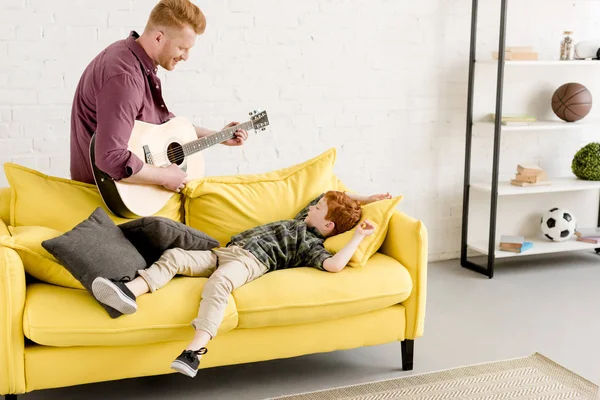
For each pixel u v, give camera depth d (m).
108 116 2.58
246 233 2.90
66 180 2.80
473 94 4.20
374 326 2.75
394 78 4.04
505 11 3.79
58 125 3.42
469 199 4.35
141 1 3.45
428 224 4.31
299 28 3.78
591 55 4.18
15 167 2.75
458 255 4.44
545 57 4.34
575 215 4.62
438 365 2.90
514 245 4.11
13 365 2.29
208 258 2.67
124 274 2.40
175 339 2.42
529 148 4.43
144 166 2.70
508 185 4.20
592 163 4.30
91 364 2.38
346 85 3.94
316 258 2.74
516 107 4.33
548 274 4.12
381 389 2.68
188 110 3.64
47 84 3.37
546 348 3.08
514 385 2.72
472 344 3.12
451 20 4.10
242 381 2.76
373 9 3.92
